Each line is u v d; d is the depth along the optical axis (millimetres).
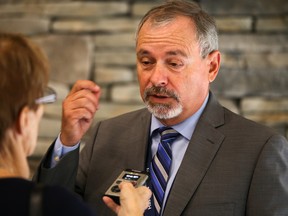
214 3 4156
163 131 2174
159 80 2008
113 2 4254
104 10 4266
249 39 4168
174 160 2125
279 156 1988
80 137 2117
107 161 2270
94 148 2348
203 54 2080
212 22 2137
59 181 2092
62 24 4301
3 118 1317
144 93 2072
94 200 2191
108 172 2232
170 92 2023
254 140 2043
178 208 1981
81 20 4285
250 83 4184
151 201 2047
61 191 1269
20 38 1381
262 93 4188
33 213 1210
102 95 4305
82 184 2299
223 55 4191
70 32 4297
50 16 4305
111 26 4266
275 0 4133
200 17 2086
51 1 4309
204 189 1994
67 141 2098
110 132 2363
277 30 4160
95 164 2285
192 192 1996
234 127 2119
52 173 2068
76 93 2102
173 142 2156
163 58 2021
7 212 1212
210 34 2105
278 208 1910
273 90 4184
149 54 2033
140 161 2172
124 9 4254
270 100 4195
